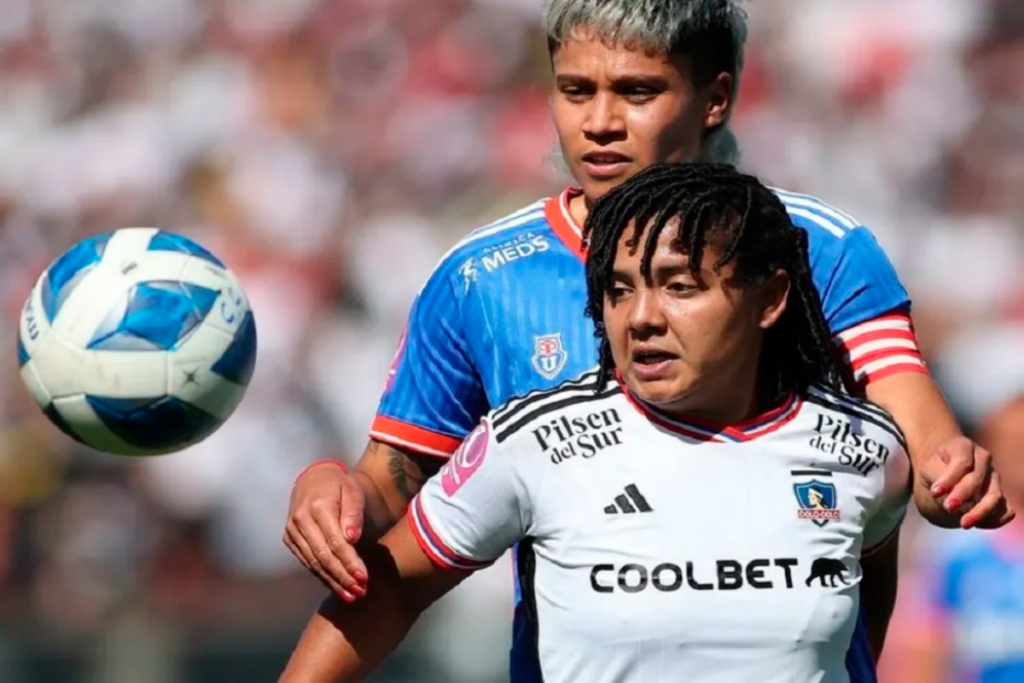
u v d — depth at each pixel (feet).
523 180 139.95
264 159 140.36
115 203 143.84
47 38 164.45
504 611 103.35
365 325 128.88
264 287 127.75
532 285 42.27
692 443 36.65
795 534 36.29
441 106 148.56
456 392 43.21
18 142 152.56
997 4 153.17
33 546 116.98
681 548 35.99
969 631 80.28
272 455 119.03
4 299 139.74
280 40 158.30
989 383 121.19
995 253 134.41
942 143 145.18
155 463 118.11
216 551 117.08
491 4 157.69
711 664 35.86
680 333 35.78
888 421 38.55
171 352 45.93
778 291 37.09
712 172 36.52
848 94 148.77
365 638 39.34
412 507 39.34
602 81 42.83
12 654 102.01
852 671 38.78
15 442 119.44
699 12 42.88
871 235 42.91
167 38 162.20
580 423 37.19
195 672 101.55
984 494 36.40
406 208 139.23
